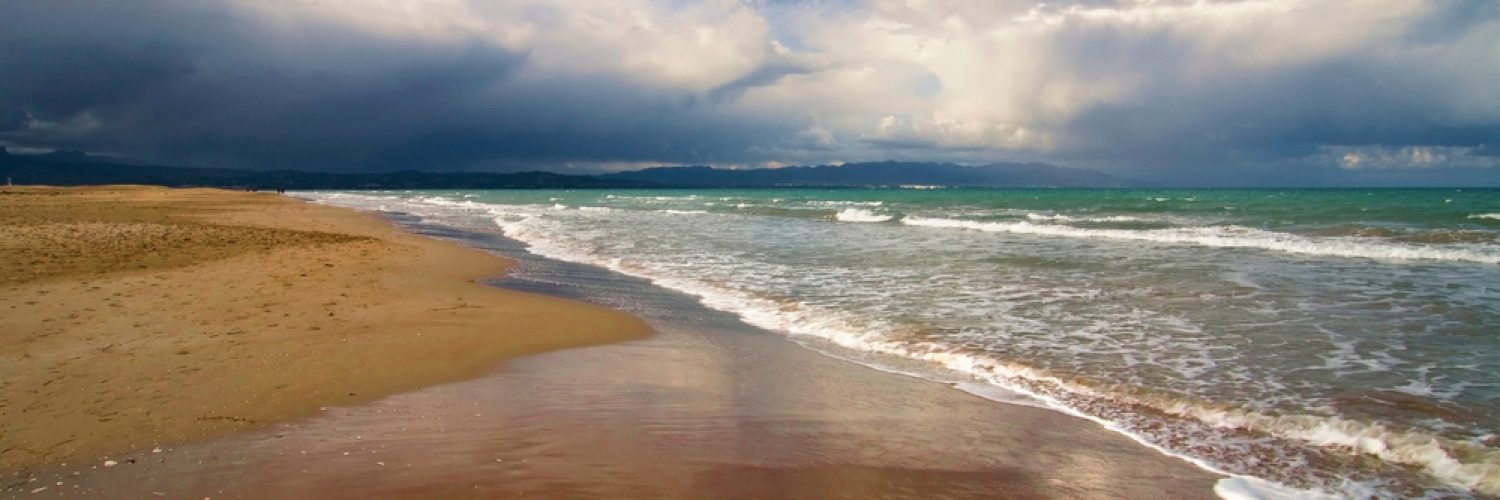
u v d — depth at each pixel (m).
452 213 48.31
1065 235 26.06
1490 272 14.91
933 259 18.03
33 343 8.28
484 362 8.20
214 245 18.31
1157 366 7.86
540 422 6.16
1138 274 14.98
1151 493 4.91
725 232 28.45
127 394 6.62
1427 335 9.05
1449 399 6.48
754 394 7.14
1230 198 64.75
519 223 35.12
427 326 9.80
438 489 4.73
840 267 16.62
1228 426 6.12
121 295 11.10
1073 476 5.18
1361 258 17.70
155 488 4.73
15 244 16.75
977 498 4.81
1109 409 6.64
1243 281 13.84
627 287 14.51
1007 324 10.13
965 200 69.00
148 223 25.53
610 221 36.81
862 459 5.45
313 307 10.82
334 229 28.36
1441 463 5.20
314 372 7.47
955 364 8.28
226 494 4.64
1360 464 5.30
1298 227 26.34
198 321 9.64
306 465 5.12
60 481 4.82
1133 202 54.78
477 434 5.82
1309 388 6.93
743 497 4.74
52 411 6.13
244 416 6.16
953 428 6.17
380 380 7.34
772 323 10.80
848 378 7.77
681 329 10.36
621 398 6.92
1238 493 4.89
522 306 11.70
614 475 5.04
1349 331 9.35
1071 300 11.96
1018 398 7.03
